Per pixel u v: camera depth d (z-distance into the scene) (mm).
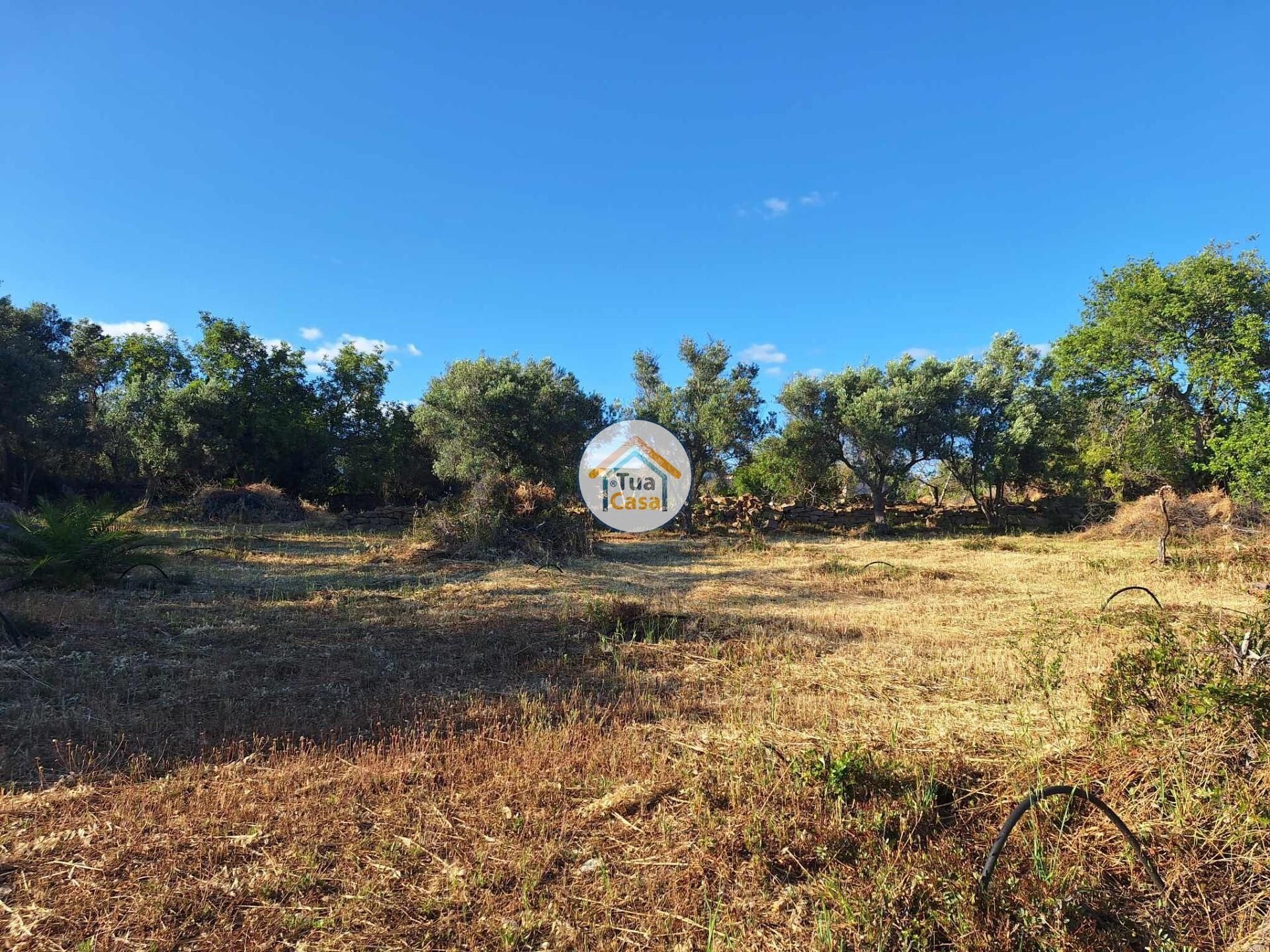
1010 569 12289
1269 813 2611
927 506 27297
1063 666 5441
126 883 2588
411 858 2773
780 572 12219
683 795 3271
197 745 3871
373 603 8367
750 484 27344
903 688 5047
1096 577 10930
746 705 4684
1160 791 2881
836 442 23938
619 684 5250
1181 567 11461
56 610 6988
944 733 3926
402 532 18062
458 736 4039
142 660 5543
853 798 3164
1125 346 19922
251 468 26391
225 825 2988
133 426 23203
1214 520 15102
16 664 5172
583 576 11461
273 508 20766
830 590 10047
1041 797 2686
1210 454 19047
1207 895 2471
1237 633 3934
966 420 22688
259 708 4551
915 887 2479
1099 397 21422
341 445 29281
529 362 20891
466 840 2916
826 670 5539
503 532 13773
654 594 9578
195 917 2414
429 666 5699
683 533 20859
